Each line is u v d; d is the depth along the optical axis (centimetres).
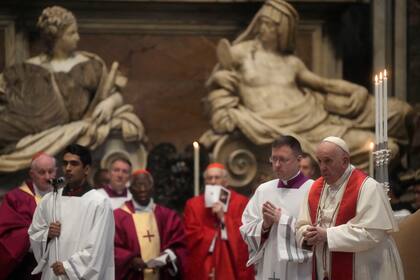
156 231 2064
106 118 2469
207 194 2167
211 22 2759
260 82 2534
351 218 1384
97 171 2406
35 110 2455
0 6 2670
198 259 2150
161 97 2748
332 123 2536
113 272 1603
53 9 2522
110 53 2734
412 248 1529
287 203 1525
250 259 1534
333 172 1397
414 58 2769
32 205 1814
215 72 2566
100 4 2691
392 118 2552
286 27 2566
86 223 1564
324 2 2702
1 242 1780
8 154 2452
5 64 2678
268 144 2466
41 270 1588
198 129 2748
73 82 2477
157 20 2741
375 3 2784
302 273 1501
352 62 2853
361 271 1387
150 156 2584
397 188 2519
